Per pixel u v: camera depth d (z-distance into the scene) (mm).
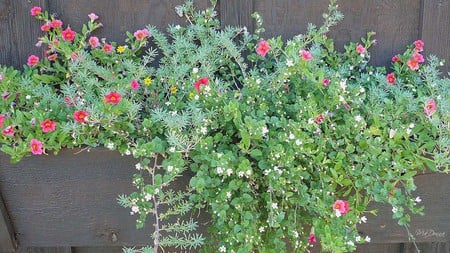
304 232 964
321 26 1083
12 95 962
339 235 853
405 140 919
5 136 909
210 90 911
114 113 893
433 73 1018
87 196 976
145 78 1006
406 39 1095
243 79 1021
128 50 1051
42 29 1039
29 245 1023
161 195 884
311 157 899
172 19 1080
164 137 947
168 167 862
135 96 1000
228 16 1072
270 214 866
